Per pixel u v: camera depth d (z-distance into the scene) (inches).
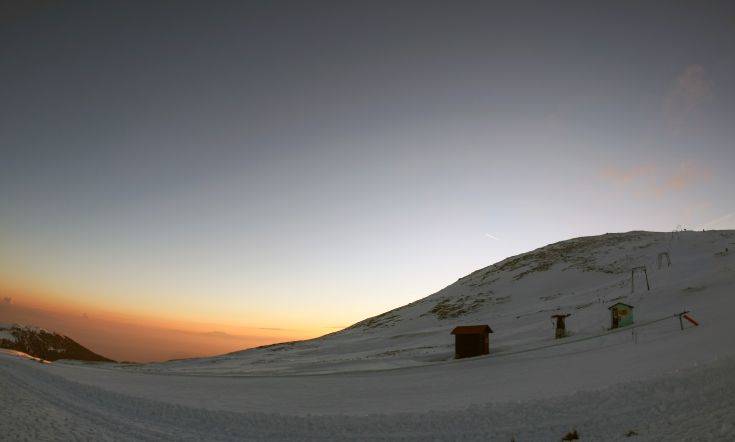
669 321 1583.4
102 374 1434.5
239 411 747.4
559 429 513.0
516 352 1721.2
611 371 872.3
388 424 607.8
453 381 1133.7
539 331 2226.9
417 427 585.3
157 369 2566.4
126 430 605.0
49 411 668.7
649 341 1272.1
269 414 699.4
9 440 494.6
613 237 5561.0
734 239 3873.0
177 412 731.4
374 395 982.4
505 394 799.1
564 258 4953.3
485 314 3700.8
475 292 4677.7
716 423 436.1
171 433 607.2
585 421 522.0
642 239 4923.7
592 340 1600.6
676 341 1118.4
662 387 576.4
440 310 4367.6
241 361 3070.9
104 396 844.6
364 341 3513.8
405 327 4055.1
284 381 1408.7
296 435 594.6
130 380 1321.4
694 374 600.7
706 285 2074.3
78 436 542.0
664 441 421.1
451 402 776.3
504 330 2564.0
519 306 3644.2
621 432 470.3
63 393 850.1
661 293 2180.1
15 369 1091.9
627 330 1640.0
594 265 4269.2
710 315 1462.8
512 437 509.4
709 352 821.2
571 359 1234.6
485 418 587.8
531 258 5472.4
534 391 784.3
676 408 502.3
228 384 1323.8
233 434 610.5
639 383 614.5
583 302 2783.0
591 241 5580.7
